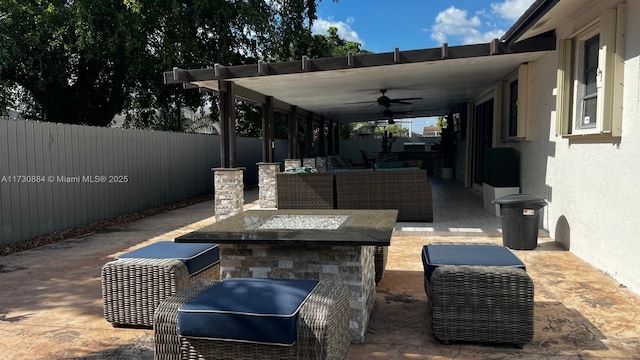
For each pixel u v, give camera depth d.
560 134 5.29
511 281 2.88
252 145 16.02
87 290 4.32
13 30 12.03
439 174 16.55
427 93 10.29
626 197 3.97
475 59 6.38
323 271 3.08
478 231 6.34
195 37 15.18
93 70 14.74
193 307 2.27
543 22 5.13
